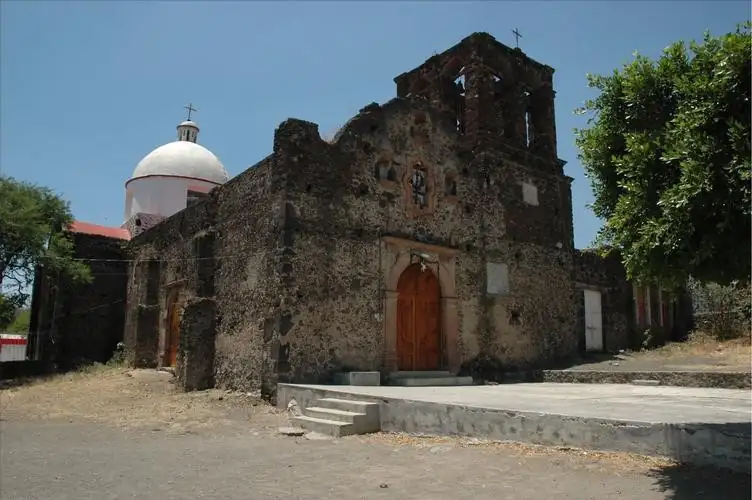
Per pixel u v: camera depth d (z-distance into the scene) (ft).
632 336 76.89
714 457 21.33
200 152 101.71
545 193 66.44
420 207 54.70
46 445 30.45
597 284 74.28
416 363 52.60
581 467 22.66
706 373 46.06
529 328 61.05
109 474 23.58
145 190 96.02
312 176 47.85
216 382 51.42
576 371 54.24
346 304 47.93
